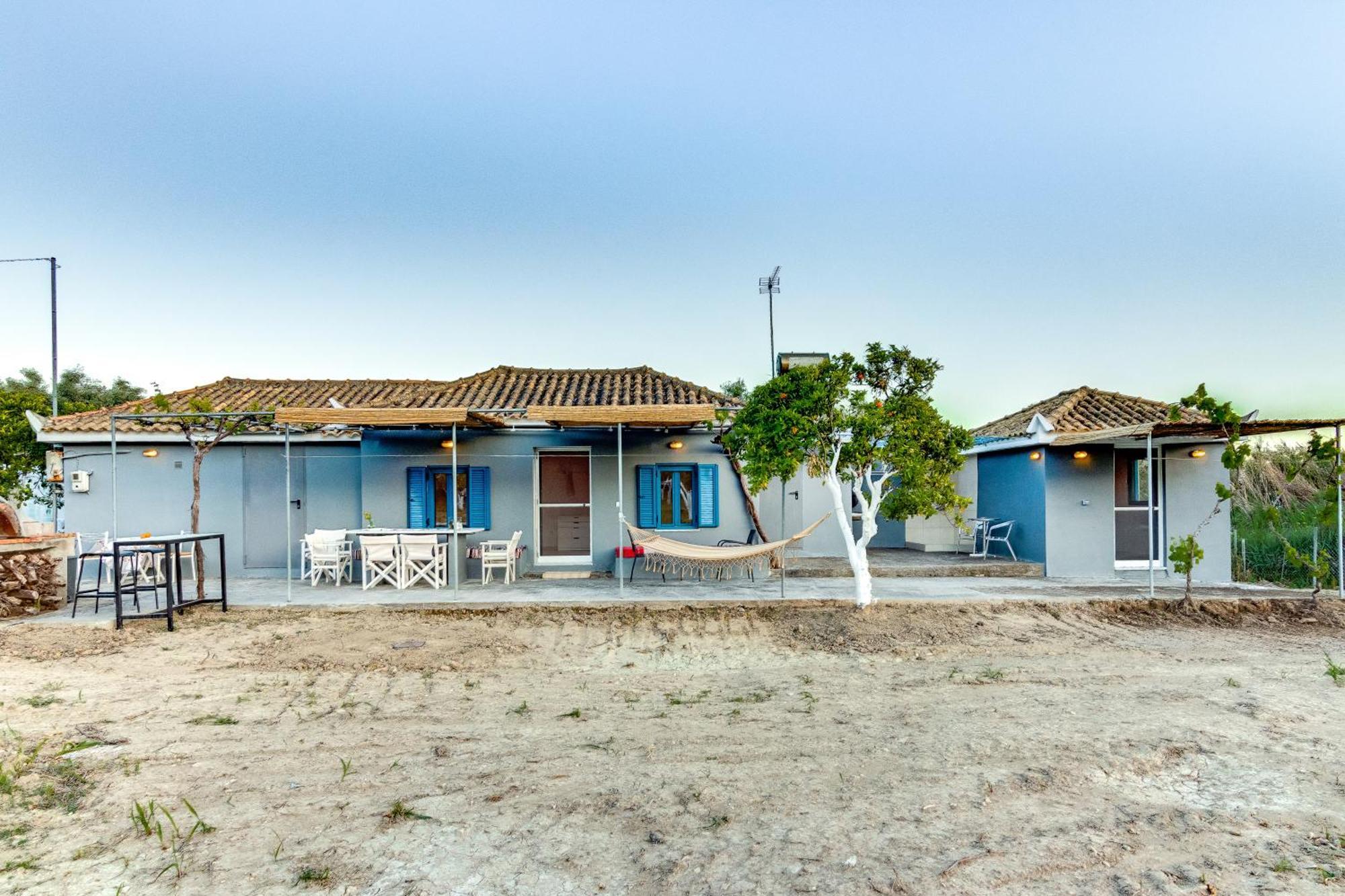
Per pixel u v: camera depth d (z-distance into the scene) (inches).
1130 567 445.7
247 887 117.0
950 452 320.5
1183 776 162.7
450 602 342.3
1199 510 439.2
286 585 408.2
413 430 440.8
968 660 267.7
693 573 430.3
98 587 329.1
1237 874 121.5
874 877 120.4
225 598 335.3
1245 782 159.9
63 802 148.4
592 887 118.0
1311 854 128.3
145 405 436.5
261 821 140.0
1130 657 270.4
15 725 193.2
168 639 287.0
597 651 281.7
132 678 237.3
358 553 418.3
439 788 155.9
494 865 124.5
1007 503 482.6
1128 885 118.2
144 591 336.5
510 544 413.7
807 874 121.4
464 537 417.1
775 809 146.0
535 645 288.5
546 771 165.3
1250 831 137.4
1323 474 563.5
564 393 490.9
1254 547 499.8
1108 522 434.9
